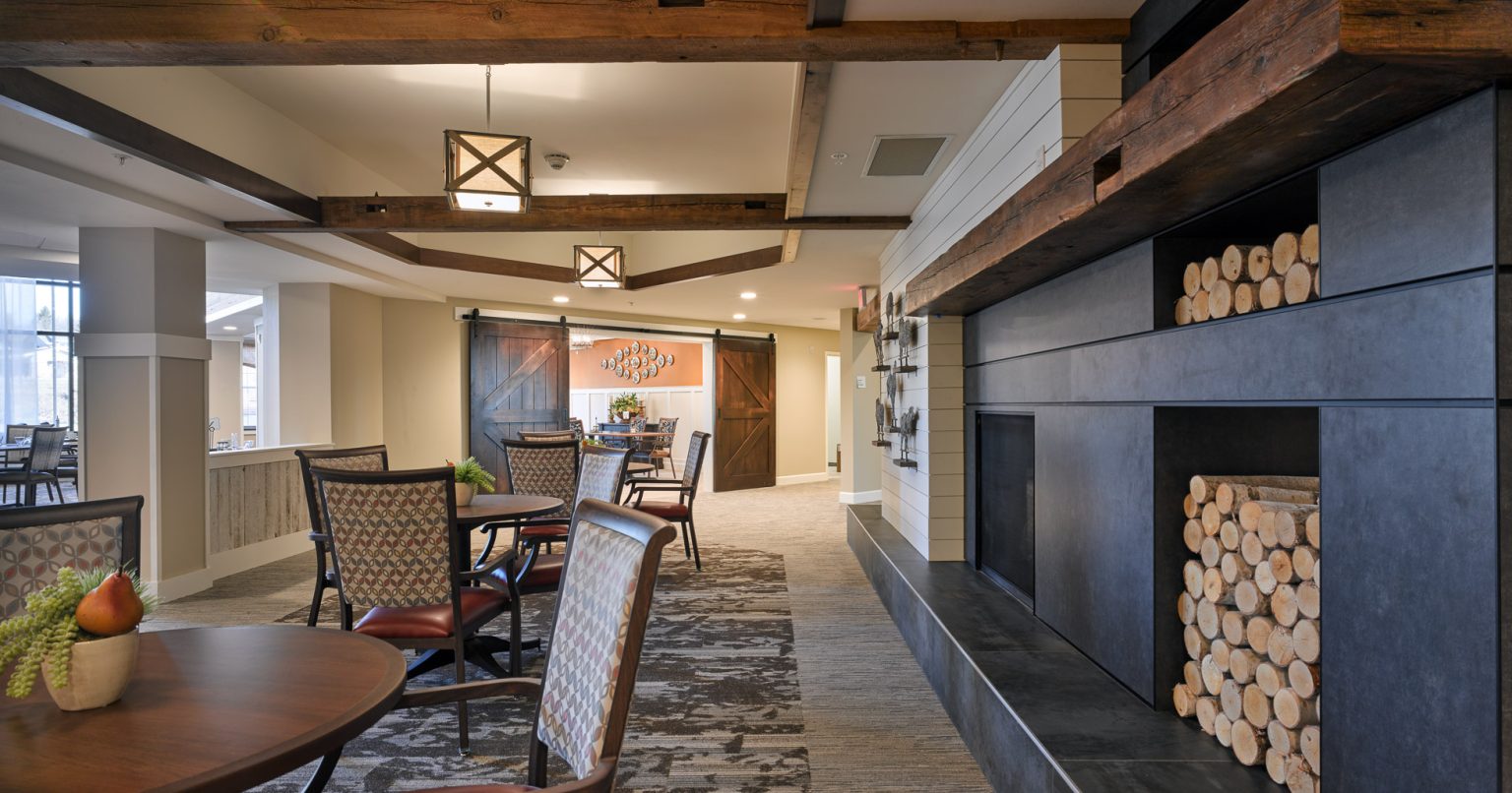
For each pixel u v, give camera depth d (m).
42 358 9.55
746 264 6.65
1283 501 1.98
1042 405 3.11
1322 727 1.57
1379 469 1.40
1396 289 1.36
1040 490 3.12
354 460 3.81
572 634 1.52
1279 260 1.72
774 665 3.53
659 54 2.42
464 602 2.95
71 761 1.08
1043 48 2.56
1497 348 1.17
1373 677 1.43
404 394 7.88
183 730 1.18
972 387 4.27
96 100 3.07
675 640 3.91
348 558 2.74
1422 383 1.31
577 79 3.89
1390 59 1.09
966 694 2.70
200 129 3.68
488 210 3.43
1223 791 1.78
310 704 1.28
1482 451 1.19
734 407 10.72
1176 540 2.24
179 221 4.58
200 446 5.07
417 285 7.45
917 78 2.93
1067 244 2.38
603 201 4.86
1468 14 1.08
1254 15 1.28
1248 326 1.80
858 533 5.84
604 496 4.05
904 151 3.71
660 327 10.10
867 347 9.16
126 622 1.29
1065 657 2.69
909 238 4.95
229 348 12.81
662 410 13.91
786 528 7.46
